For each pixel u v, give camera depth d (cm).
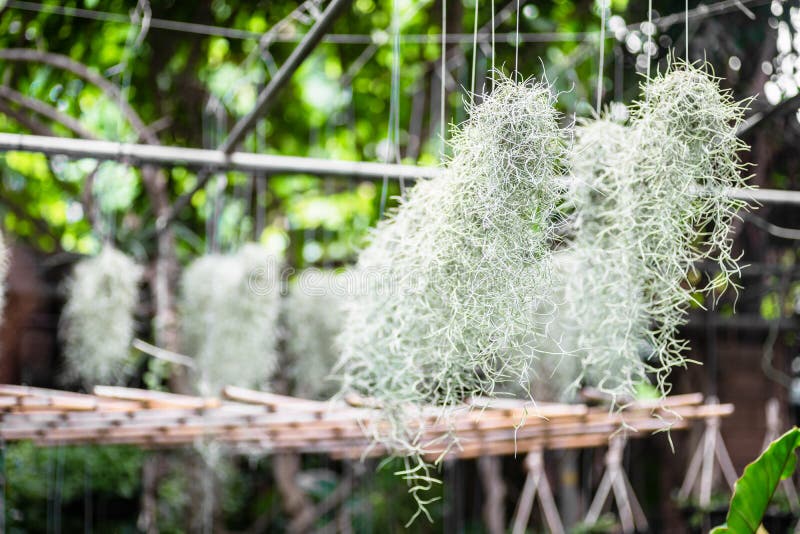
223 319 337
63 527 441
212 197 420
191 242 463
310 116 505
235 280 338
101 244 367
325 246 504
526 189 118
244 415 243
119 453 451
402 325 148
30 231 522
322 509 512
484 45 386
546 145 119
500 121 118
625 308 141
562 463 478
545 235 121
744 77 402
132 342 351
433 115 434
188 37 446
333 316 382
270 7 444
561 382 270
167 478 460
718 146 125
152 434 286
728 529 159
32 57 393
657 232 131
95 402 222
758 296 464
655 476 543
